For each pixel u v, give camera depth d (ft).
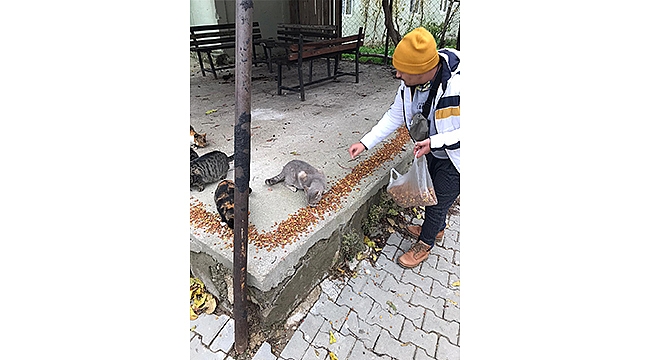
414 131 6.13
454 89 5.61
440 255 8.27
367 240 8.36
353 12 25.12
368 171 8.59
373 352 6.05
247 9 4.14
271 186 7.79
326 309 6.73
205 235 6.36
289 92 15.08
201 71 18.15
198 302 6.64
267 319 6.06
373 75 18.16
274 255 5.95
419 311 6.81
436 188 6.98
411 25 24.41
